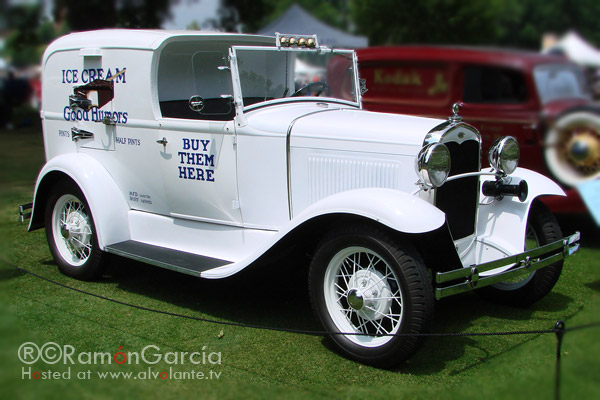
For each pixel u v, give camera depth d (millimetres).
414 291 2967
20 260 5129
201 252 4188
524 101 6188
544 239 3963
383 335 3166
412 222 2938
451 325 3832
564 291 4469
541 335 3643
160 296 4309
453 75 6766
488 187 3898
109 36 4422
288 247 3506
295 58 4500
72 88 4691
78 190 4500
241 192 3938
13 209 6887
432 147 3168
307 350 3430
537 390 2951
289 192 3771
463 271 3033
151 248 4297
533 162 6125
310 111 4031
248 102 4109
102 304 4117
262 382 3049
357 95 4668
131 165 4410
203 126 3973
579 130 5762
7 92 14586
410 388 2990
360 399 2887
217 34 4289
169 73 4355
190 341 3539
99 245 4363
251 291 4426
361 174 3523
